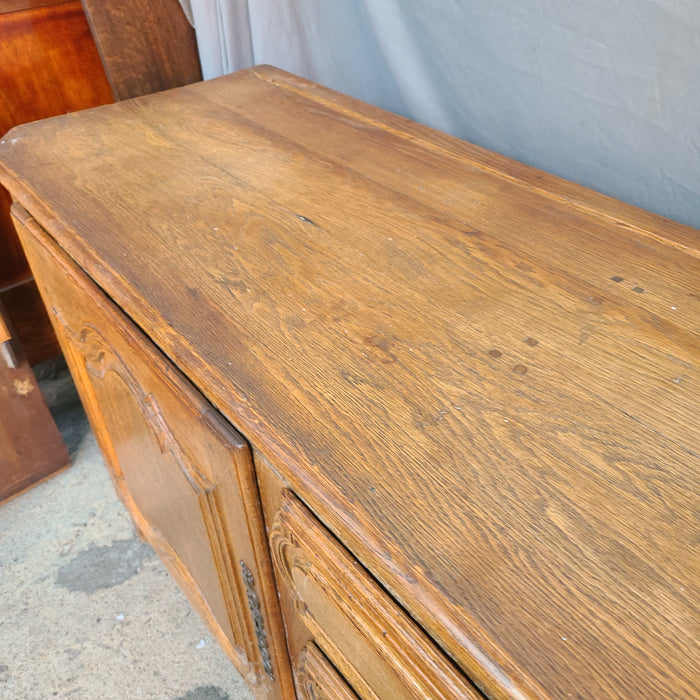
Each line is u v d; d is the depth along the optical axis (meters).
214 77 1.58
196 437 0.80
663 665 0.48
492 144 1.34
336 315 0.80
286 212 0.99
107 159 1.14
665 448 0.63
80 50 1.57
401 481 0.61
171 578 1.52
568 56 1.13
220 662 1.36
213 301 0.83
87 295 0.95
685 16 0.97
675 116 1.05
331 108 1.29
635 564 0.54
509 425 0.66
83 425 1.88
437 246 0.91
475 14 1.22
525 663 0.49
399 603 0.58
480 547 0.56
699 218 1.10
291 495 0.68
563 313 0.79
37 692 1.33
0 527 1.63
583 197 1.00
